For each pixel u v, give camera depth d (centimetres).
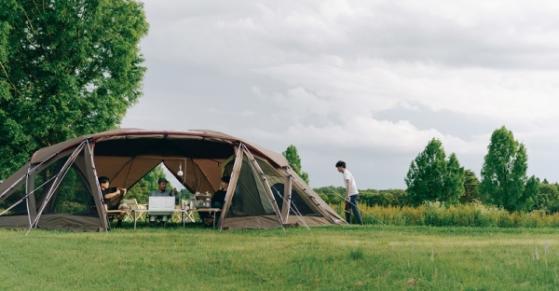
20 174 1681
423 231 1566
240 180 1684
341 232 1534
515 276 799
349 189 1889
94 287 899
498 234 1494
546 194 5466
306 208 1766
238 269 977
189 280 930
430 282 784
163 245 1255
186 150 2094
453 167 4247
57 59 2725
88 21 2748
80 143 1641
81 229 1549
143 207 1892
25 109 2592
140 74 3033
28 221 1588
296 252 1083
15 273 984
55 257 1108
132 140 1983
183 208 1820
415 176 4272
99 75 2852
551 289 727
